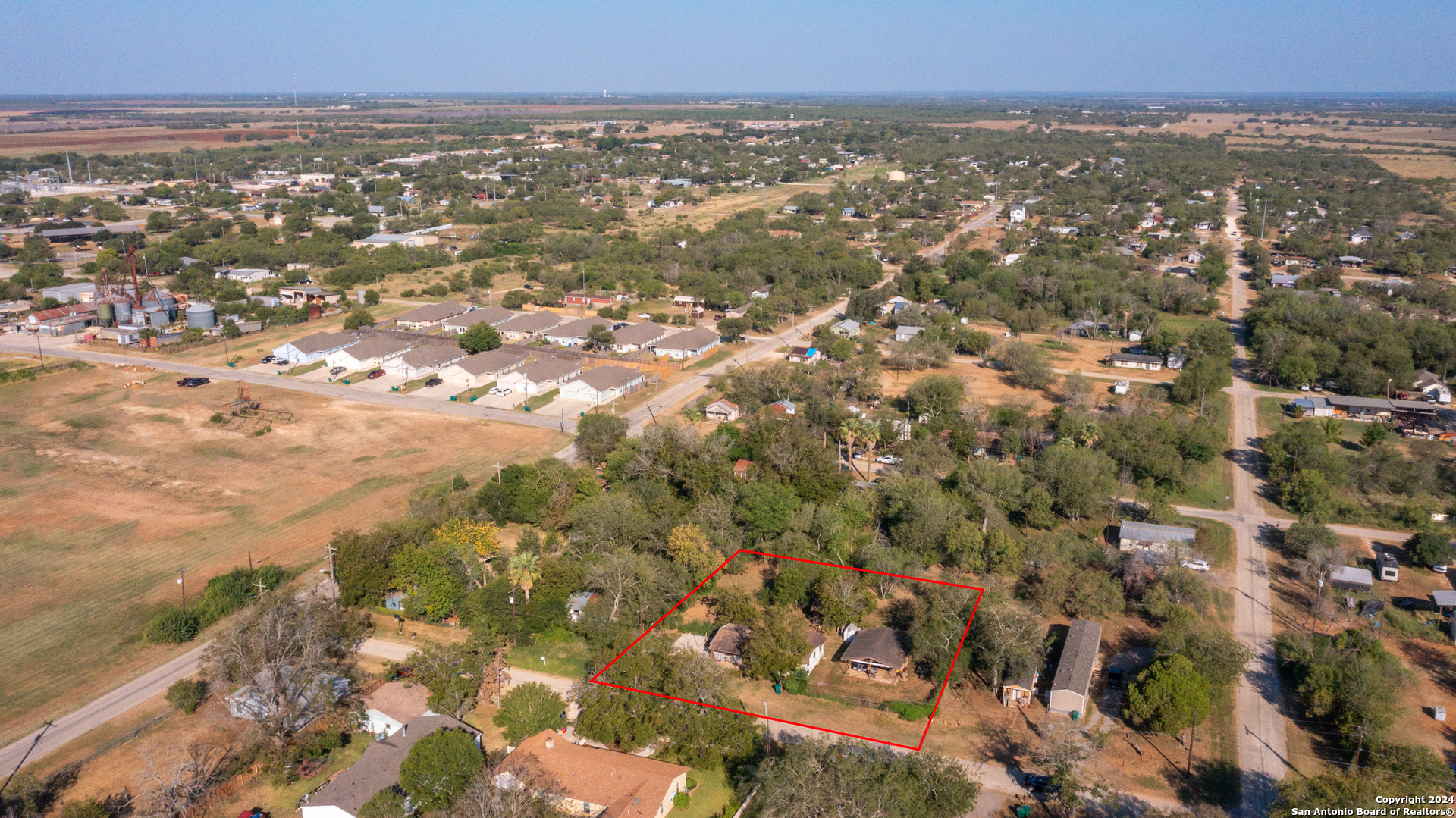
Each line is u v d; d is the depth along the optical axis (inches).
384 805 2425.0
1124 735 2883.9
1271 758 2775.6
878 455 5132.9
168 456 5108.3
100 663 3230.8
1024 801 2573.8
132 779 2652.6
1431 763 2588.6
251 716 2822.3
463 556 3612.2
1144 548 3951.8
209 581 3715.6
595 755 2687.0
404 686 3046.3
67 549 4047.7
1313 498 4443.9
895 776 2481.5
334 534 4028.1
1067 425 5147.6
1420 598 3673.7
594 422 5078.7
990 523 4207.7
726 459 4793.3
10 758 2721.5
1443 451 5177.2
